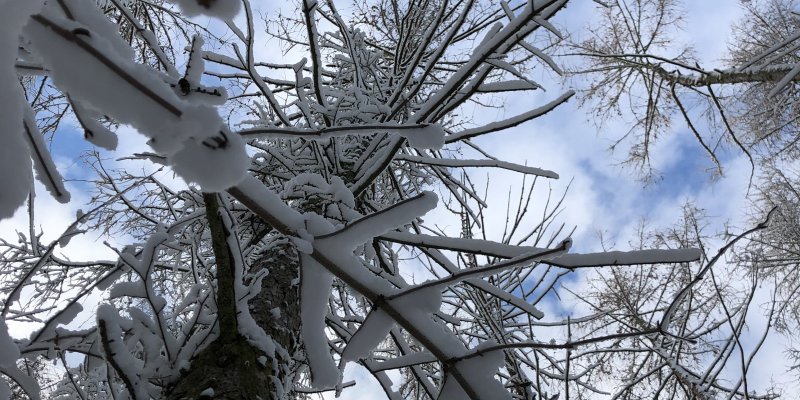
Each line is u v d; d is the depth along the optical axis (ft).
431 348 5.62
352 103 14.48
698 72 19.51
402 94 14.40
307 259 5.60
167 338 6.84
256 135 5.08
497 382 5.64
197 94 4.06
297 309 9.68
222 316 6.84
